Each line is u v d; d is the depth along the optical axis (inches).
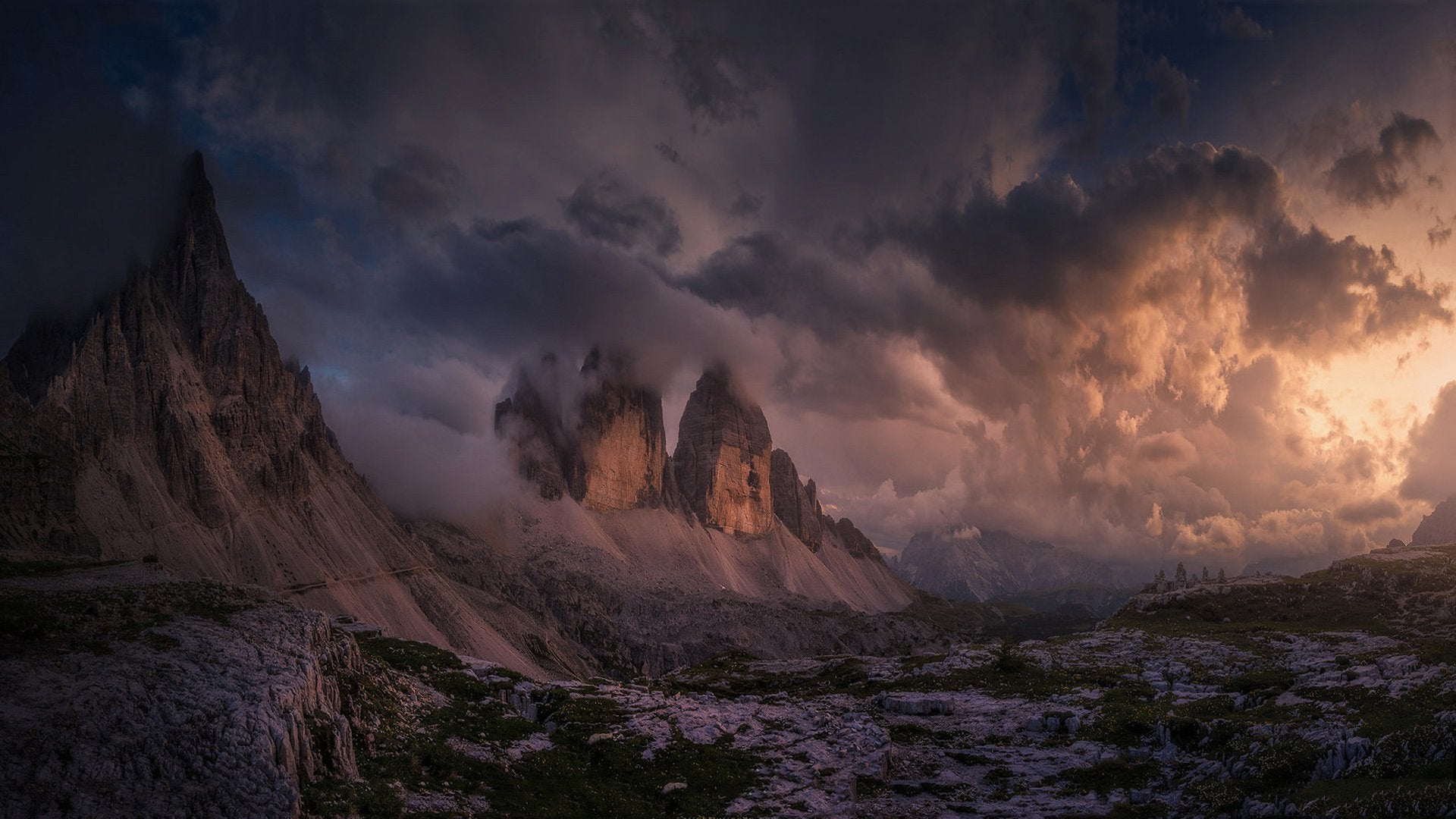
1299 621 4933.6
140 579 2416.3
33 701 1579.7
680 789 2391.7
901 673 4306.1
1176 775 2662.4
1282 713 2864.2
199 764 1573.6
